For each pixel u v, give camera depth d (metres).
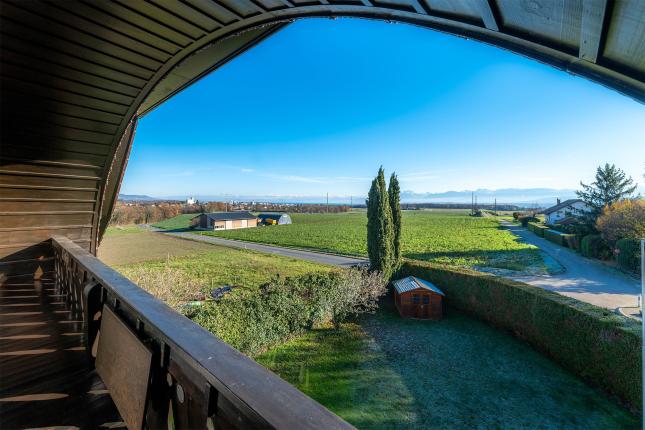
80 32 2.59
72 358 2.27
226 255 23.47
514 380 6.85
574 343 7.11
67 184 4.02
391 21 1.90
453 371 7.22
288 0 2.23
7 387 1.90
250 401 0.59
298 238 34.19
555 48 1.11
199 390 0.80
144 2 2.36
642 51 0.85
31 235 4.04
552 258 20.80
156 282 9.80
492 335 9.35
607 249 19.73
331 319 10.23
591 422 5.46
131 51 2.87
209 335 0.91
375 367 7.37
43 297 3.57
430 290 10.81
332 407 5.88
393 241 13.91
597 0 0.81
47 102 3.15
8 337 2.62
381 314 11.24
